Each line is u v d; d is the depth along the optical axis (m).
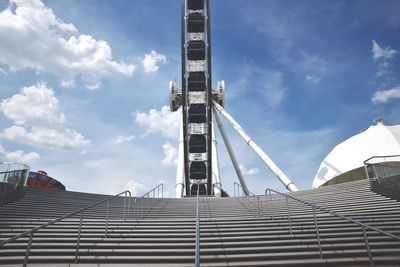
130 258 5.91
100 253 6.21
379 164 12.50
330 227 7.68
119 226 8.19
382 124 32.09
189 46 30.61
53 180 24.50
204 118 32.62
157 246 6.50
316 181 33.09
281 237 6.94
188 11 30.97
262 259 5.86
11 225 8.25
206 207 12.80
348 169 29.92
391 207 9.52
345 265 5.50
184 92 31.58
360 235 6.84
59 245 6.49
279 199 13.44
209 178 33.78
